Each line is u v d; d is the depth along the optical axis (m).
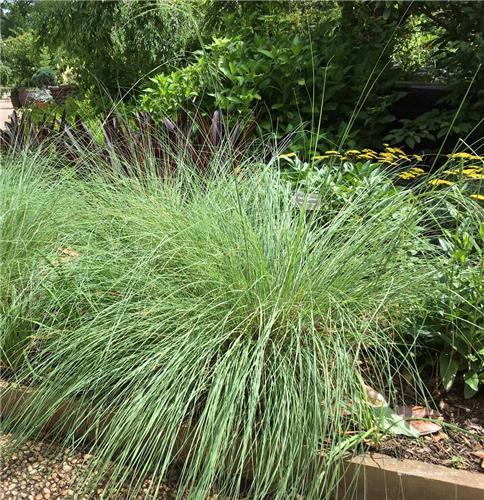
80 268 2.10
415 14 4.63
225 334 1.83
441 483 1.61
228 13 5.84
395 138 4.11
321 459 1.63
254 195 2.29
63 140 3.28
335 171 3.02
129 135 3.17
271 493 1.69
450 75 4.51
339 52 4.43
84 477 1.79
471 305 1.87
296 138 3.75
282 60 4.21
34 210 2.50
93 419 1.89
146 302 1.96
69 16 6.45
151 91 4.43
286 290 1.88
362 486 1.69
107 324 1.93
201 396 1.78
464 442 1.79
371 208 2.18
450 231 2.26
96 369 1.87
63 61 8.33
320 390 1.66
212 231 2.08
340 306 1.85
